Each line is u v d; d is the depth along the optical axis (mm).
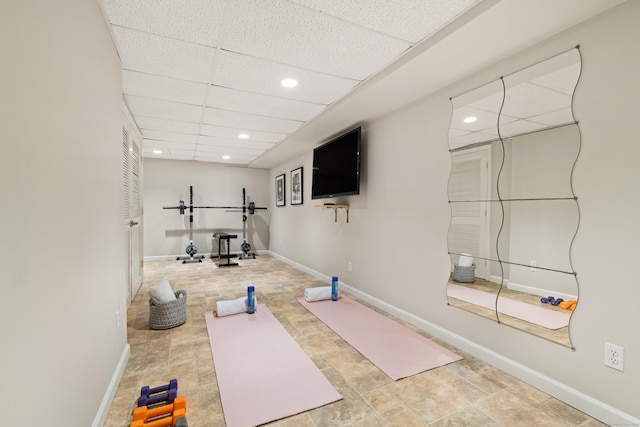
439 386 1849
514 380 1911
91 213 1441
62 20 1112
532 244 1869
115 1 1546
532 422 1532
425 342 2455
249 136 4301
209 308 3322
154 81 2494
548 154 1773
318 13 1638
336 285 3582
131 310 3227
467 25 1629
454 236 2408
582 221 1614
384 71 2297
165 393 1679
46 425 960
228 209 7004
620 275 1473
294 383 1873
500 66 2035
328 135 4086
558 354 1722
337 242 4191
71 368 1168
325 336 2576
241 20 1704
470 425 1516
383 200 3225
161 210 6395
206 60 2160
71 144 1196
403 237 2945
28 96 873
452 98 2400
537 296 1831
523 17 1555
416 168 2777
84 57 1350
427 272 2664
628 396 1438
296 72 2346
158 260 6363
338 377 1945
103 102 1669
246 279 4691
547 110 1771
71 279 1181
